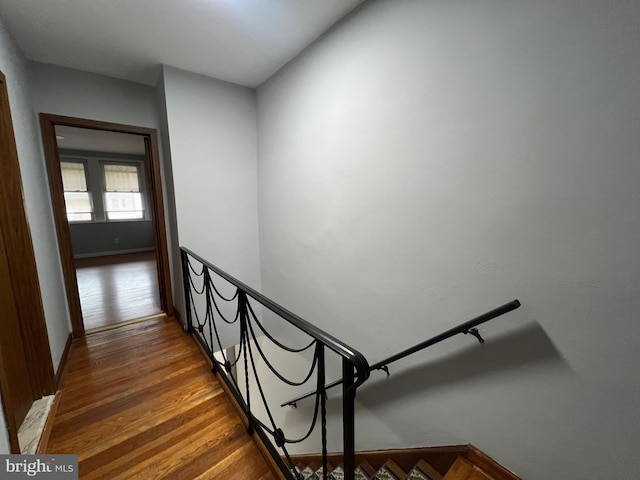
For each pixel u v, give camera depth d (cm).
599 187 85
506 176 106
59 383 176
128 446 133
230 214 271
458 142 120
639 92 76
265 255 287
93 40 183
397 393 163
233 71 234
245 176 276
